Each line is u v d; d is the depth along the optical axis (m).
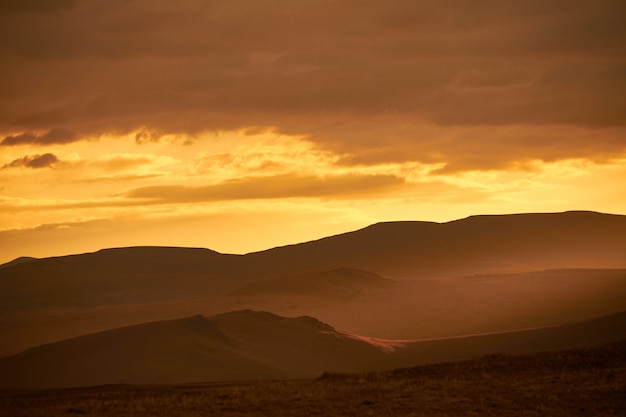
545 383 83.00
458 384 85.19
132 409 76.19
